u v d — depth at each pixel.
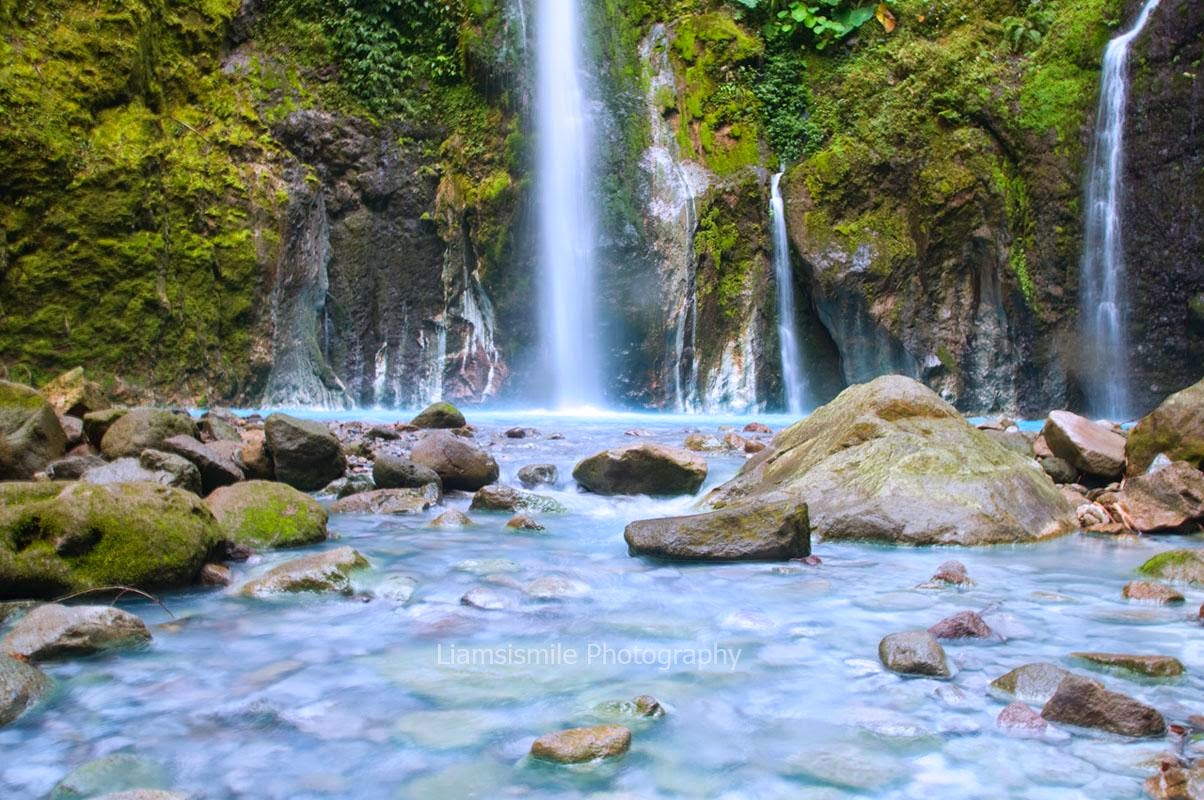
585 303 16.30
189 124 15.63
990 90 16.44
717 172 16.81
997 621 3.92
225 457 6.69
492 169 16.39
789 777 2.60
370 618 4.04
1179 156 15.53
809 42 17.73
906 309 16.09
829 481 6.17
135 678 3.32
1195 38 15.46
